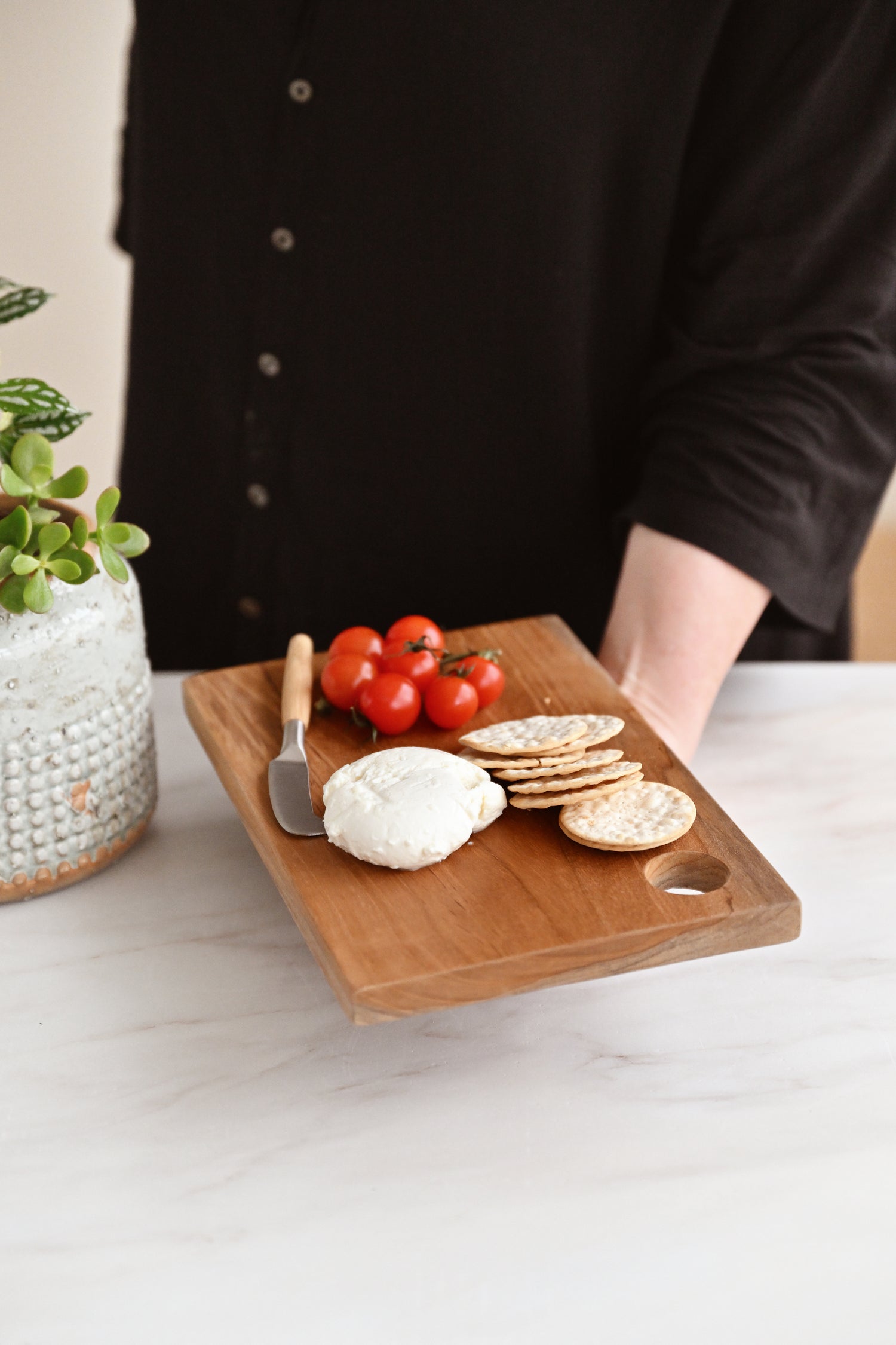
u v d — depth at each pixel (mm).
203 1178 580
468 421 1054
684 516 905
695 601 894
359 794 663
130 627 711
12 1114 612
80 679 678
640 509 932
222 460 1115
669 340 1028
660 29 901
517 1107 620
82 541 630
